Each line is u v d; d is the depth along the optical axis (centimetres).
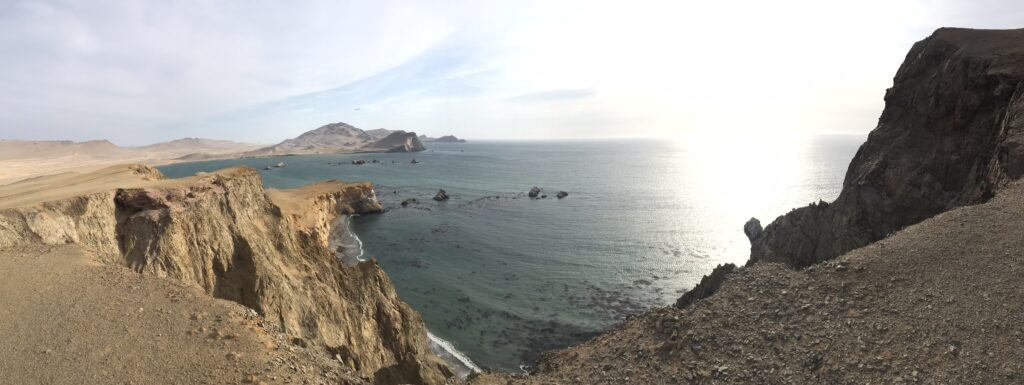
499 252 6097
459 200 10319
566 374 1586
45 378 1140
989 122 3006
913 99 3712
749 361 1402
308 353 1455
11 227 1966
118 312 1470
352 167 19250
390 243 6675
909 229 1873
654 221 7938
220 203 2964
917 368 1236
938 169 3262
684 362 1468
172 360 1240
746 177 14800
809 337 1434
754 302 1638
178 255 2392
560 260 5722
